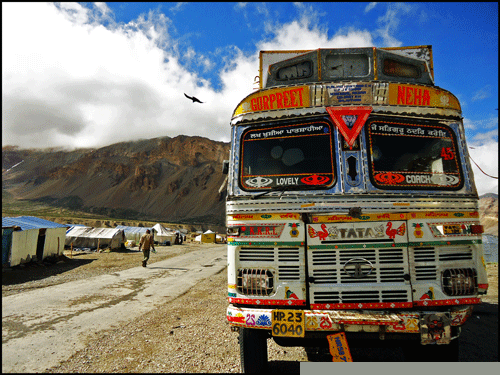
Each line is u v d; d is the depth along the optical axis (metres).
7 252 15.68
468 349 4.95
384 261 3.40
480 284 3.43
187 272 15.66
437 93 3.89
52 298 8.88
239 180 3.81
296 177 3.69
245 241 3.60
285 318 3.21
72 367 4.05
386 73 4.09
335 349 3.12
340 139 3.72
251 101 4.02
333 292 3.35
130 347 4.83
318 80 4.05
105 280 12.62
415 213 3.49
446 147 3.80
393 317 3.09
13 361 4.25
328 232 3.47
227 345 4.91
